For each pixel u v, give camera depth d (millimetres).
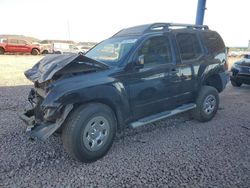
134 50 4258
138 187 3154
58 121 3510
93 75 3820
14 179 3264
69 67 3703
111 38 5164
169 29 5066
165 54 4805
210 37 5922
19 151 4012
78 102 3553
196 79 5367
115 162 3771
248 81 9500
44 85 3814
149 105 4539
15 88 9070
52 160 3781
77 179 3305
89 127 3656
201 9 9391
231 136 4859
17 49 28219
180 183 3242
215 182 3273
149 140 4594
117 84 3943
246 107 7051
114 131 4008
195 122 5656
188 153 4090
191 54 5340
